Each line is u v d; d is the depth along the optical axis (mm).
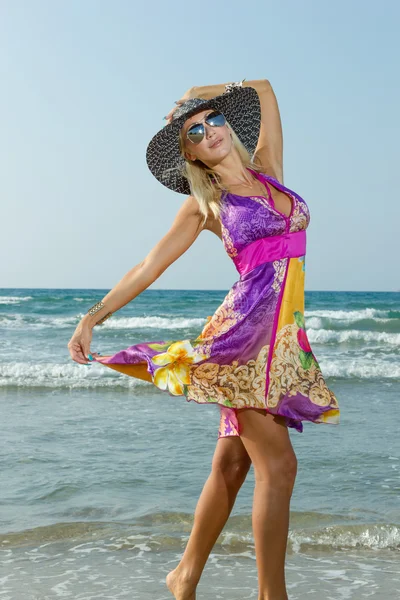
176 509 4887
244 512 4797
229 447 2695
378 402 10133
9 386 11469
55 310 36594
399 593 3504
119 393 10852
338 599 3416
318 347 19297
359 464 6223
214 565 3912
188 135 2684
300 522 4672
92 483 5578
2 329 24031
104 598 3383
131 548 4180
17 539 4316
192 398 2594
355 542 4320
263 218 2549
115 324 26344
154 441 7230
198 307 41031
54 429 7883
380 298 66188
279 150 3027
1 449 6797
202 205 2678
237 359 2539
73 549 4156
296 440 7246
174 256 2740
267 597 2477
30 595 3424
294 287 2590
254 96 2875
